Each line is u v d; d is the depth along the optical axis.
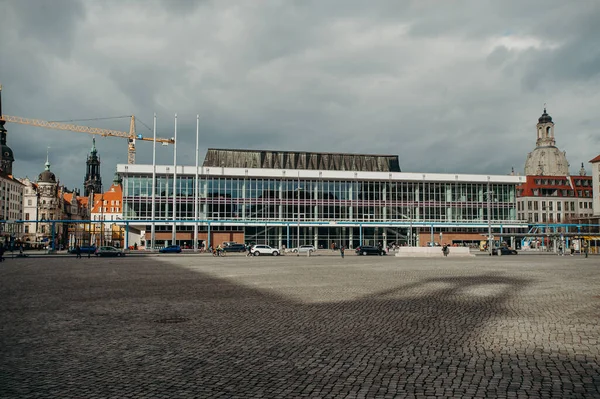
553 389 7.61
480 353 9.87
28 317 14.58
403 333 11.89
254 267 39.22
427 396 7.35
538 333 11.74
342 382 8.04
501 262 46.81
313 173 99.62
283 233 99.19
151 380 8.25
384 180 103.31
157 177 95.94
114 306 16.72
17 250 103.19
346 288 22.20
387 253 84.00
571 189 142.75
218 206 97.06
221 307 16.33
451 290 21.12
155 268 38.31
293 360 9.46
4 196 135.25
